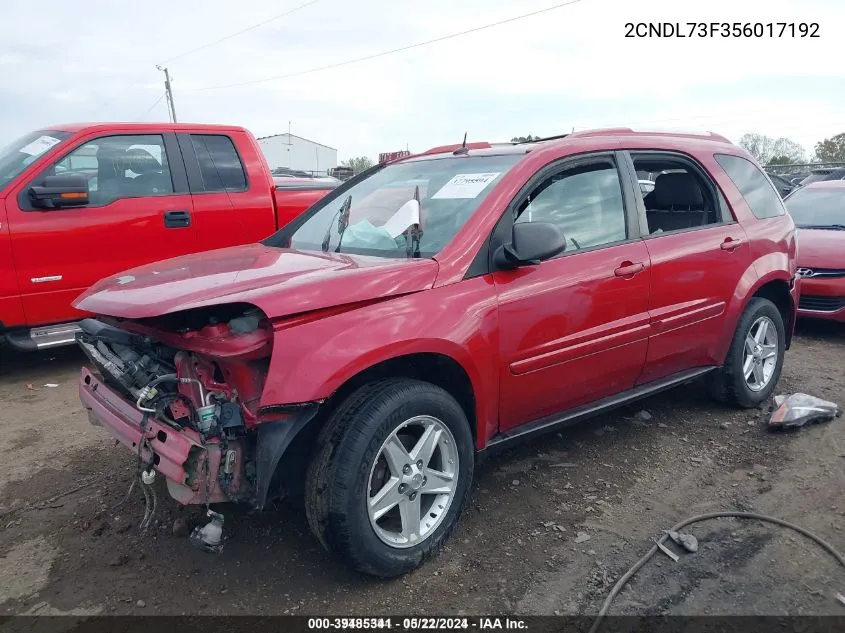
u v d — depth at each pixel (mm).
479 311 3145
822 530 3291
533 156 3592
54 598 2867
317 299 2736
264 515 3488
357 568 2830
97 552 3193
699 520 3398
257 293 2693
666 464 4031
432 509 3102
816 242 7168
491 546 3209
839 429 4457
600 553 3141
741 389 4684
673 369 4281
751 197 4781
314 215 4352
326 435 2771
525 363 3361
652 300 3926
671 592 2850
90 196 5859
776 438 4367
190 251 6387
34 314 5559
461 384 3203
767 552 3117
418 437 3080
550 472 3939
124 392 3082
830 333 7207
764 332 4852
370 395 2828
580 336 3574
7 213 5391
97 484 3855
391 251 3422
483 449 3326
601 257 3684
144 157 6199
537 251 3137
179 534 3314
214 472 2641
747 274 4535
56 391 5504
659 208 4820
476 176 3637
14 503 3652
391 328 2859
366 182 4379
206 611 2779
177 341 2795
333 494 2699
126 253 5984
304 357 2652
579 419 3766
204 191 6461
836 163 23453
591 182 3834
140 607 2805
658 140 4328
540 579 2963
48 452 4293
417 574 3008
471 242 3236
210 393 2771
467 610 2771
